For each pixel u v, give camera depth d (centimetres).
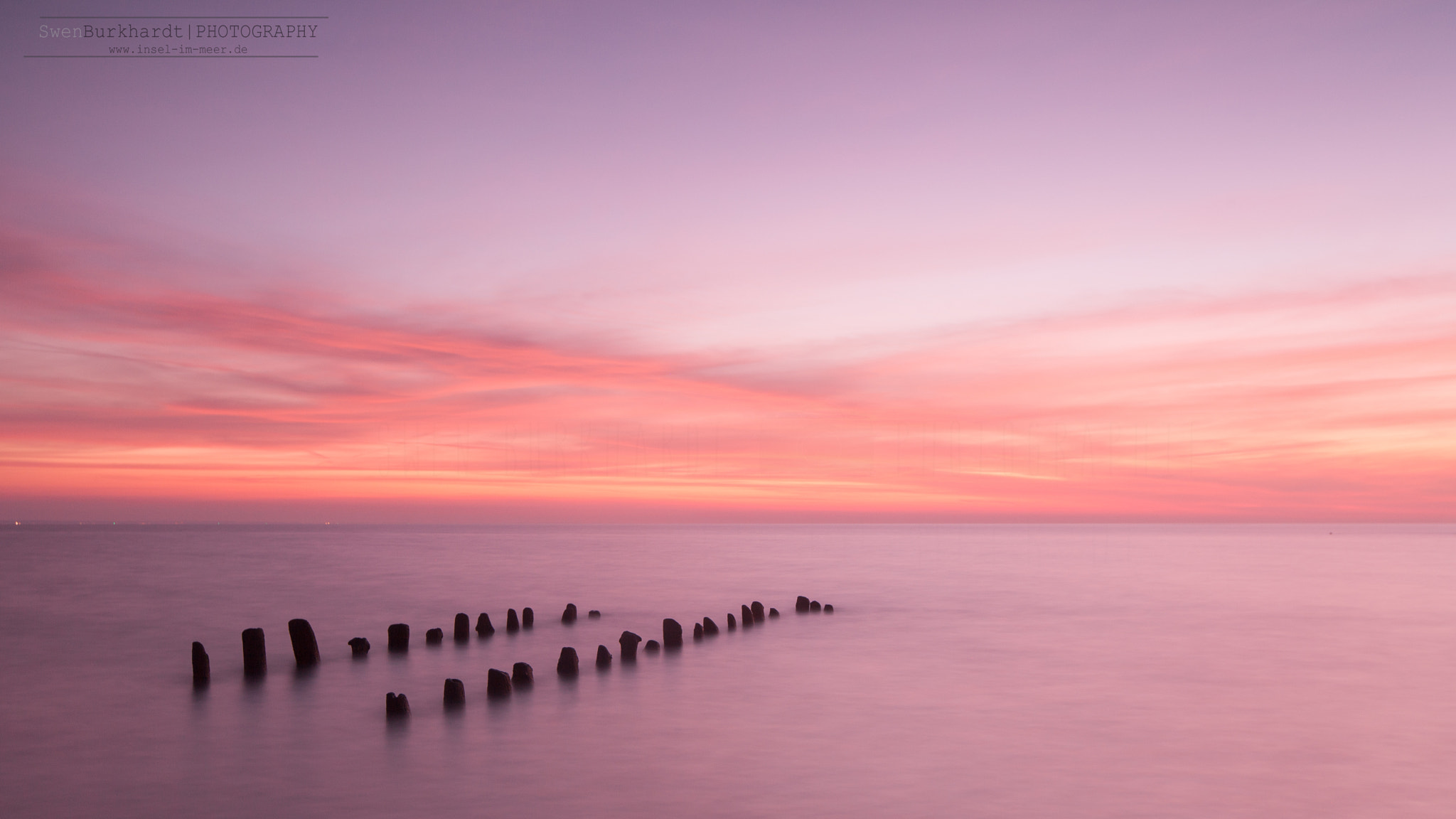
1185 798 1364
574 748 1658
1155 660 2589
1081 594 4728
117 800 1399
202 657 2262
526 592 4894
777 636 3145
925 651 2772
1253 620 3534
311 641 2472
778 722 1845
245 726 1834
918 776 1477
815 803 1357
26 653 2761
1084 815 1295
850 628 3359
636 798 1384
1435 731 1748
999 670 2447
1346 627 3309
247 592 4738
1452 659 2595
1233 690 2152
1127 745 1658
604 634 3250
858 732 1769
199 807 1366
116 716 1928
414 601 4344
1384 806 1326
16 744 1711
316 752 1641
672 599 4559
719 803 1356
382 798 1394
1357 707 1967
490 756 1605
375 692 2167
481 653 2778
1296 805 1331
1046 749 1638
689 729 1788
